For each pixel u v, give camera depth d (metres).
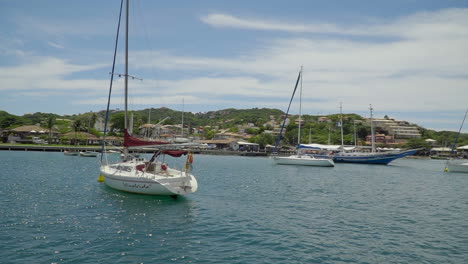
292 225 16.36
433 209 21.52
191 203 20.59
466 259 12.31
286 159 60.88
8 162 48.56
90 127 125.50
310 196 25.12
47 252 11.73
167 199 21.23
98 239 13.27
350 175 44.75
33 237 13.27
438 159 122.44
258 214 18.47
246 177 37.88
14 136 105.81
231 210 19.19
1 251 11.68
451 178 45.56
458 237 15.04
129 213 17.45
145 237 13.73
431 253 12.89
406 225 17.05
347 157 75.00
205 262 11.35
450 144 147.88
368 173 49.44
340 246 13.43
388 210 20.75
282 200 23.05
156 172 23.00
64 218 16.19
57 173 35.59
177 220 16.47
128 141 23.86
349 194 26.83
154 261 11.29
